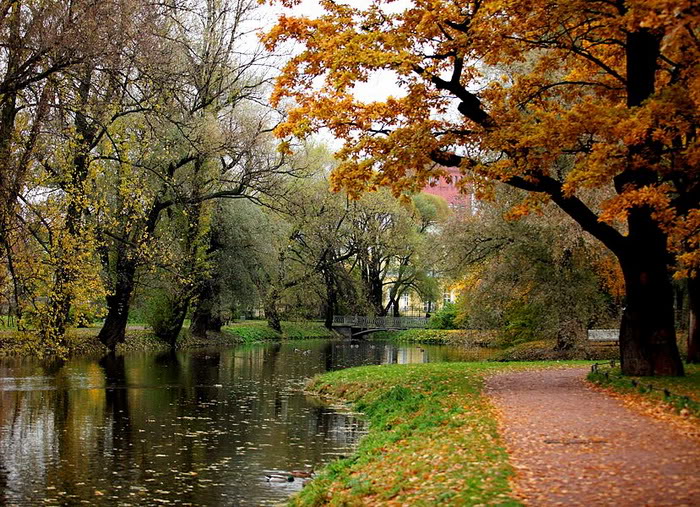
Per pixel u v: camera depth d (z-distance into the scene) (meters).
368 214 61.28
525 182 18.42
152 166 36.69
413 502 8.77
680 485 8.27
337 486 10.93
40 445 15.62
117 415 19.55
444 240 35.16
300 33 18.70
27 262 22.39
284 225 52.38
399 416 17.06
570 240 29.36
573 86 21.05
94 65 21.97
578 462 9.73
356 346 56.06
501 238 33.91
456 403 16.47
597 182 15.84
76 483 12.59
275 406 21.73
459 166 18.64
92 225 28.52
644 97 17.84
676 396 14.74
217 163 42.34
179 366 34.53
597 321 35.69
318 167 53.19
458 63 18.05
